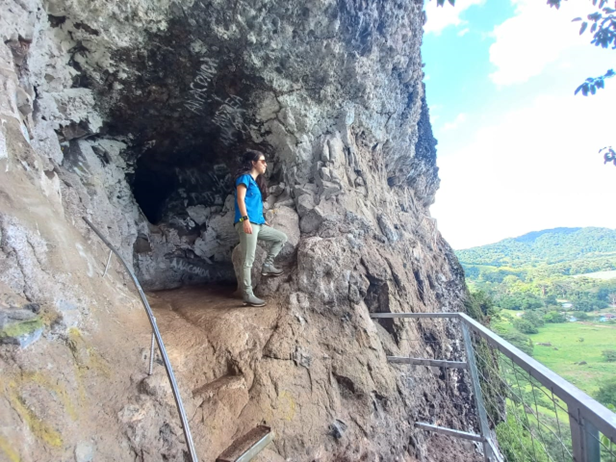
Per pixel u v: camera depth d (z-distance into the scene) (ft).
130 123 14.37
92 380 6.79
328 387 10.50
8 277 6.23
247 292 11.70
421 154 25.77
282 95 14.60
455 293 27.45
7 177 7.38
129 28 11.53
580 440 4.39
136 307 10.38
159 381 7.62
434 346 17.80
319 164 15.23
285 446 8.60
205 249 17.26
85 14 10.85
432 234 27.22
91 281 8.79
